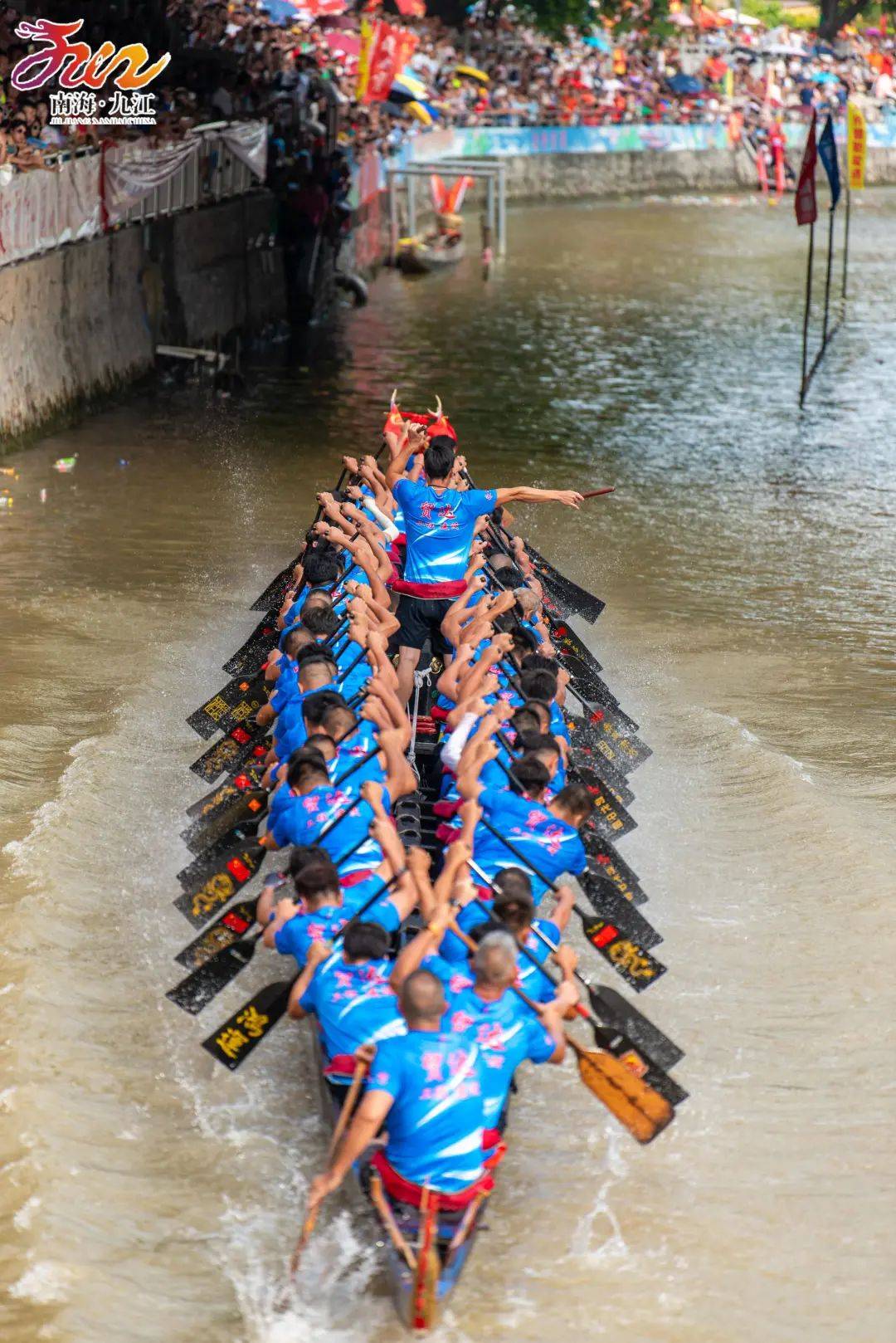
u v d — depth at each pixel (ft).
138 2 110.42
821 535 75.97
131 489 80.07
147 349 104.32
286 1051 32.91
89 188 89.10
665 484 85.97
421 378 113.60
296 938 29.27
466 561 44.45
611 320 138.72
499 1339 25.04
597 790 39.83
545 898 40.32
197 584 64.95
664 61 251.19
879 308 144.77
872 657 58.34
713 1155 29.78
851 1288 26.30
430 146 195.93
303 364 118.32
